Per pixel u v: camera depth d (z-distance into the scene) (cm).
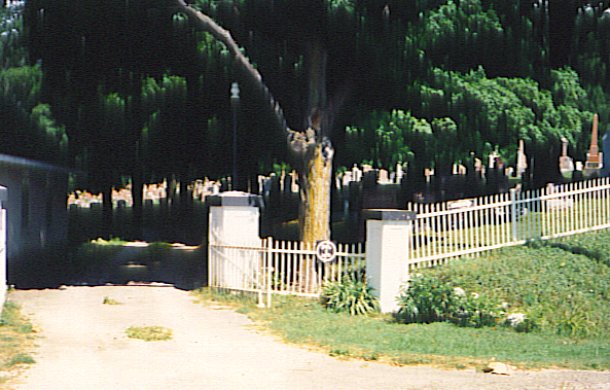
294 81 2183
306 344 1352
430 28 2050
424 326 1535
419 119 2467
